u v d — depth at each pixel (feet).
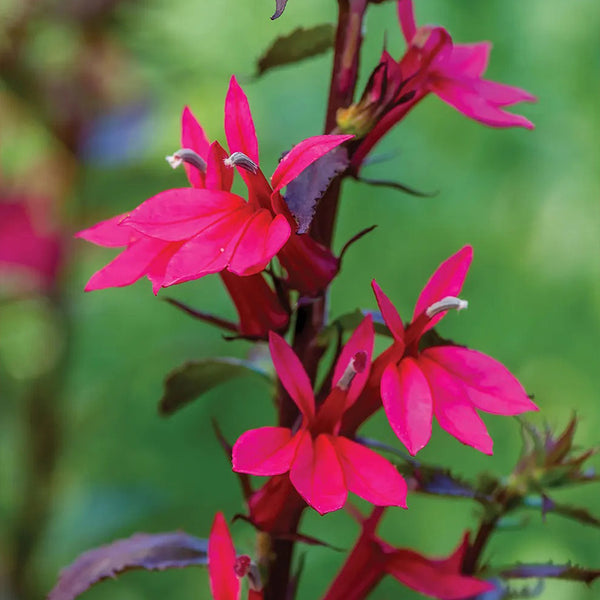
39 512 2.00
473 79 1.25
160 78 2.09
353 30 1.24
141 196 2.06
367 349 1.18
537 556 2.48
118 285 1.18
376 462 1.15
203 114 2.34
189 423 2.53
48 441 2.01
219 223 1.15
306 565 2.43
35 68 1.97
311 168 1.17
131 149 2.02
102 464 2.45
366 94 1.22
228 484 2.49
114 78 2.04
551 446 1.28
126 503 2.10
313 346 1.25
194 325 2.48
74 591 1.28
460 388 1.17
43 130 2.05
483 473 1.29
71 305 2.03
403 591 2.24
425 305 1.18
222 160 1.17
